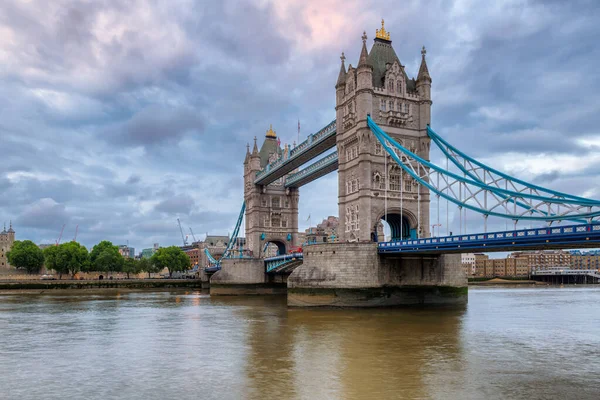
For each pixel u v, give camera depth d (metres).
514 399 23.55
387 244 63.84
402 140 73.56
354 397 24.08
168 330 47.41
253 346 37.78
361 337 40.81
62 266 157.75
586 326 47.66
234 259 108.19
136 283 141.25
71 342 41.06
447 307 65.31
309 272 66.81
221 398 24.31
